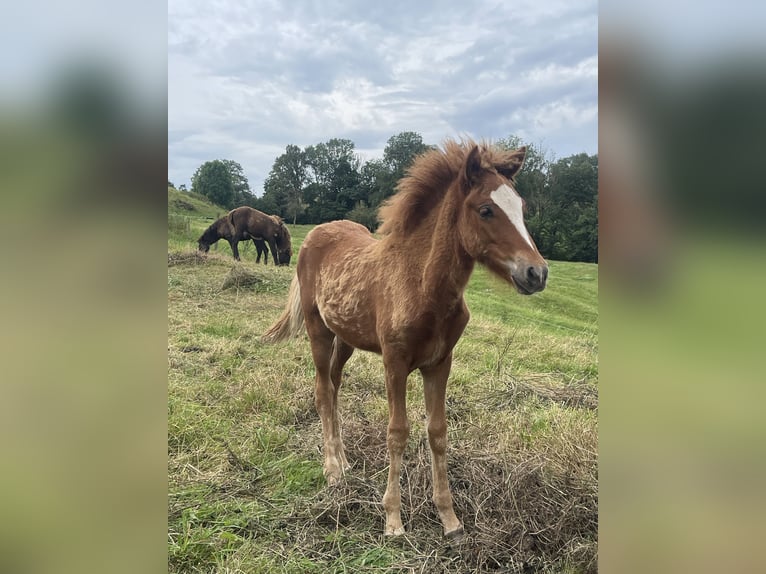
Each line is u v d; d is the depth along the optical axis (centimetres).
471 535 282
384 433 390
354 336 338
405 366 293
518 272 249
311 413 445
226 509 303
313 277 392
